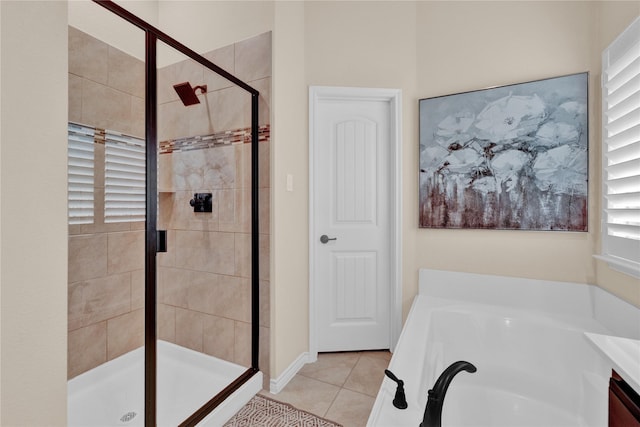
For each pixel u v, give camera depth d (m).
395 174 2.18
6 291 0.42
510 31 1.92
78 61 1.69
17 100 0.44
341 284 2.29
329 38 2.17
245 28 1.91
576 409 1.47
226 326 1.92
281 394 1.79
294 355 2.02
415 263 2.17
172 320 1.86
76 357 1.69
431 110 2.08
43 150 0.47
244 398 1.70
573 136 1.74
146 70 1.41
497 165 1.91
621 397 0.87
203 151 1.85
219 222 1.91
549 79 1.79
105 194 1.81
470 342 1.76
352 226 2.29
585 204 1.72
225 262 1.91
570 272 1.78
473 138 1.97
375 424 0.91
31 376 0.45
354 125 2.28
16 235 0.43
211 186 1.90
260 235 1.86
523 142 1.85
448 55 2.07
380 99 2.24
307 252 2.17
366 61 2.17
